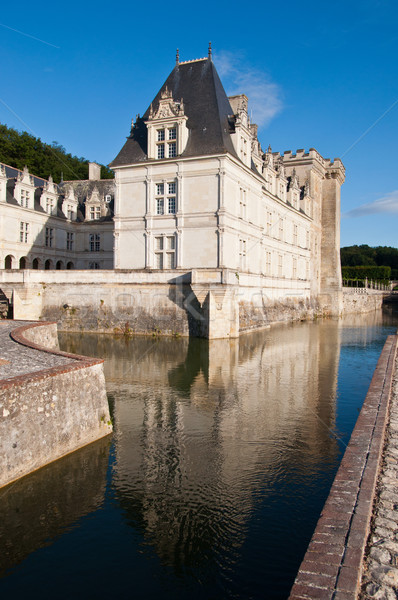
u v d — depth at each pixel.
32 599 6.70
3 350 14.22
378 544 5.11
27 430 9.86
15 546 7.96
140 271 32.78
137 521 8.66
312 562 4.63
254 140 44.06
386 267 111.38
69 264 53.28
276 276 47.97
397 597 4.25
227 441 12.50
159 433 13.02
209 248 33.22
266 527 8.40
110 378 19.62
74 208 53.41
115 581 7.08
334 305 66.62
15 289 34.53
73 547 7.94
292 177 56.12
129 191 36.44
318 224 66.69
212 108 35.28
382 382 12.91
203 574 7.21
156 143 35.19
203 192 33.38
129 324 32.91
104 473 10.42
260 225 41.25
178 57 39.50
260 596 6.72
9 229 43.44
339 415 14.88
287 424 13.95
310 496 9.48
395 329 44.06
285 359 24.98
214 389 18.03
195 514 8.85
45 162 69.38
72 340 29.89
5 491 9.09
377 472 6.80
